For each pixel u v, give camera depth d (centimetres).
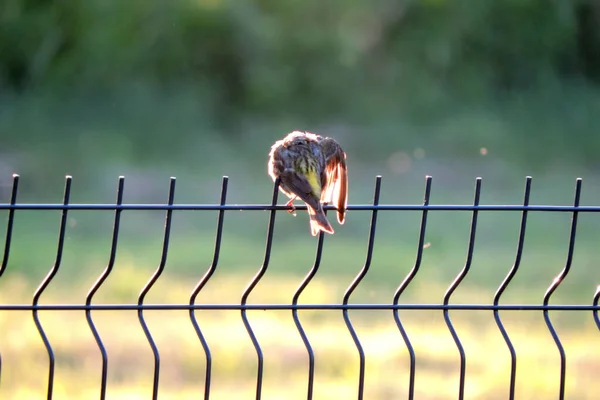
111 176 10106
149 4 12838
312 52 13388
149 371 4247
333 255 7488
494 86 14162
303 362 4459
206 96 12669
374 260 7344
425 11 13962
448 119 13275
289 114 13188
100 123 11938
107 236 7938
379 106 13338
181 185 10006
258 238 8250
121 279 6222
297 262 7200
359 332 5172
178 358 4475
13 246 7075
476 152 12150
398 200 9775
